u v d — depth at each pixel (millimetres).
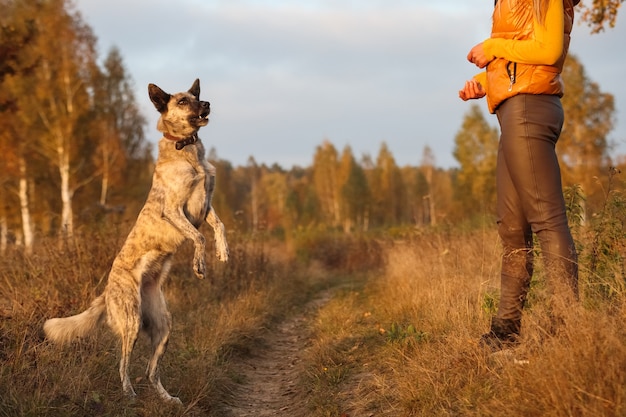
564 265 3342
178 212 4938
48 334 4625
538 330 3293
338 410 4164
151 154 29516
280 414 4648
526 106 3400
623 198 4254
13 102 15305
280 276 11195
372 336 5824
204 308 7512
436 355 4016
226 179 52875
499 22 3576
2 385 3814
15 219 25500
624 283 3668
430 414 3420
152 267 4926
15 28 13781
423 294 6406
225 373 5434
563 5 3383
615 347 2840
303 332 7617
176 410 4258
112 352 5148
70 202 24422
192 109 5078
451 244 8594
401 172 54562
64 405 3787
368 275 12250
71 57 24109
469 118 34781
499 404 3066
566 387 2770
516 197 3592
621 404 2590
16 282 6941
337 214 51156
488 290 5457
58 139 23406
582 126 21141
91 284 6820
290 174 93750
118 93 28812
